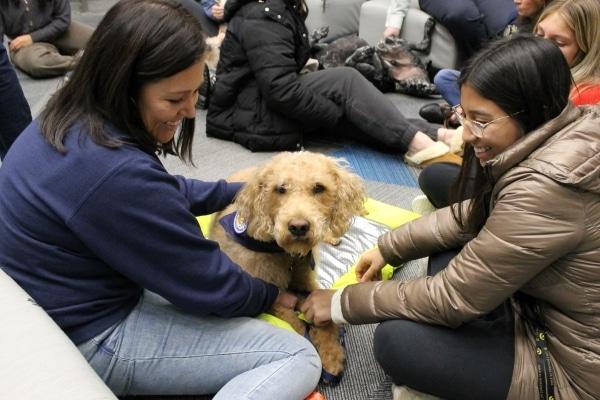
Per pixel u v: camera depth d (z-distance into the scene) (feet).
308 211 4.55
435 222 4.93
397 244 5.10
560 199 3.14
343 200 5.10
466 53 12.92
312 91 9.27
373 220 6.93
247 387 3.72
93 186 3.22
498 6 12.28
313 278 5.58
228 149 9.76
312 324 4.93
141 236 3.41
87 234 3.30
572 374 3.48
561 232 3.18
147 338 3.89
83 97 3.40
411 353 3.86
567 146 3.20
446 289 3.69
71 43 14.11
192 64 3.36
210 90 11.14
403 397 4.22
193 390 4.13
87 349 3.70
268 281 4.98
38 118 3.60
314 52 12.99
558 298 3.46
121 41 3.21
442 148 8.93
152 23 3.22
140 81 3.32
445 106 10.80
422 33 13.12
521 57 3.26
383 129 9.21
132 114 3.51
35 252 3.42
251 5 8.97
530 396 3.58
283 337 4.09
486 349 3.77
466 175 4.31
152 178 3.38
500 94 3.32
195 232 3.71
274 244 4.97
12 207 3.43
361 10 14.33
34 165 3.37
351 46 12.86
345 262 6.24
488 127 3.47
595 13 4.80
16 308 3.05
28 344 2.79
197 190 5.21
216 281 3.84
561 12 5.02
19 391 2.49
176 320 4.02
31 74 13.05
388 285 4.14
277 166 4.89
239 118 9.65
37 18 13.29
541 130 3.31
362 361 5.10
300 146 9.75
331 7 13.94
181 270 3.64
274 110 9.36
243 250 5.10
